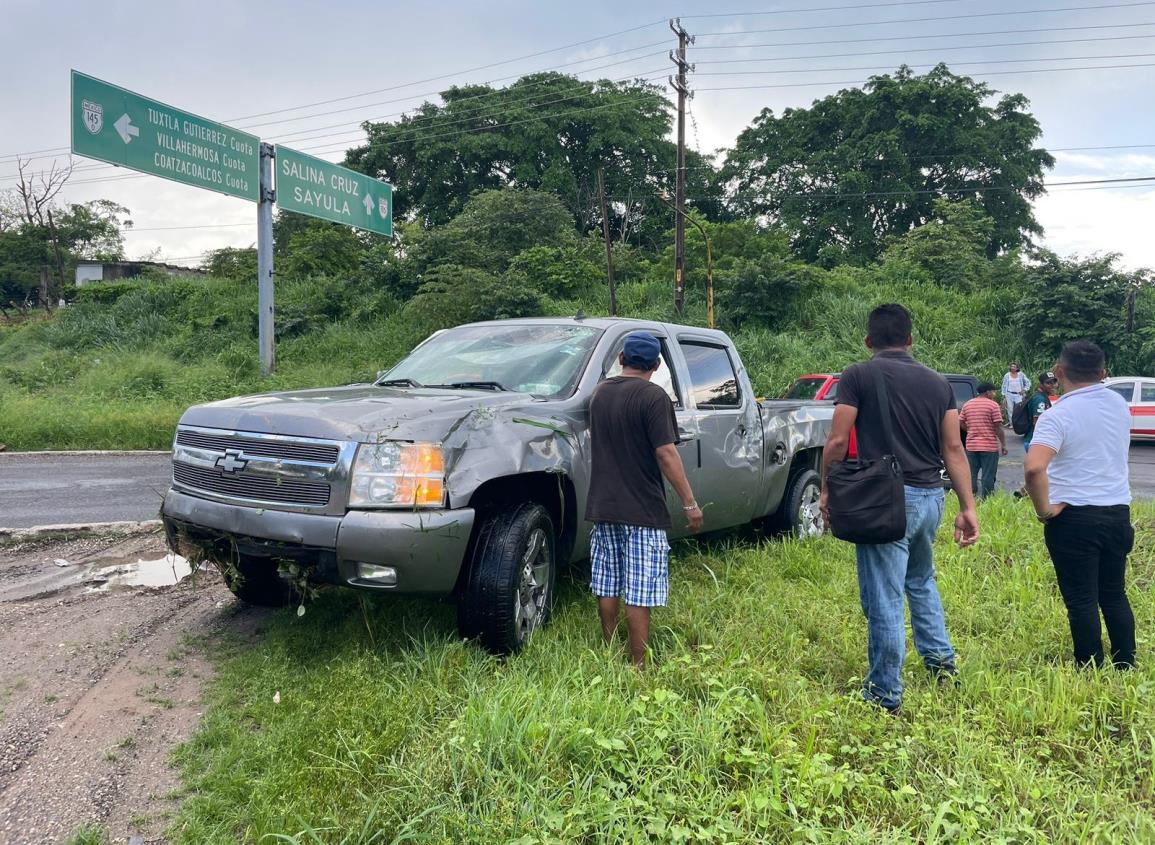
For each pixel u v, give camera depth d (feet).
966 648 13.00
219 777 9.27
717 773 9.00
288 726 10.12
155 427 47.16
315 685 11.30
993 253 145.59
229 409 12.87
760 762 9.09
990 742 9.78
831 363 77.36
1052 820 8.39
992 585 16.69
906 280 102.22
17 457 41.78
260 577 14.71
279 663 12.46
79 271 153.58
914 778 9.14
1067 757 9.80
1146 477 42.60
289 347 82.33
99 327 88.48
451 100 156.76
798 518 20.53
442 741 9.23
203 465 12.73
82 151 51.03
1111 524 12.30
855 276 104.42
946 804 8.09
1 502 27.86
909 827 8.24
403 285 95.25
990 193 140.97
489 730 9.22
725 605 15.01
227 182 61.67
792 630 13.50
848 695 11.22
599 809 8.02
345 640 13.20
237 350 78.38
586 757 9.09
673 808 8.25
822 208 145.48
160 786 9.28
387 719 9.82
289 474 11.76
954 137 139.03
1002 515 23.34
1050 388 29.19
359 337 84.23
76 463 39.55
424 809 8.06
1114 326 78.89
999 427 30.22
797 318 88.74
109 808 8.80
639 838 7.72
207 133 59.77
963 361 81.10
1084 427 12.35
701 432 16.57
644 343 12.31
